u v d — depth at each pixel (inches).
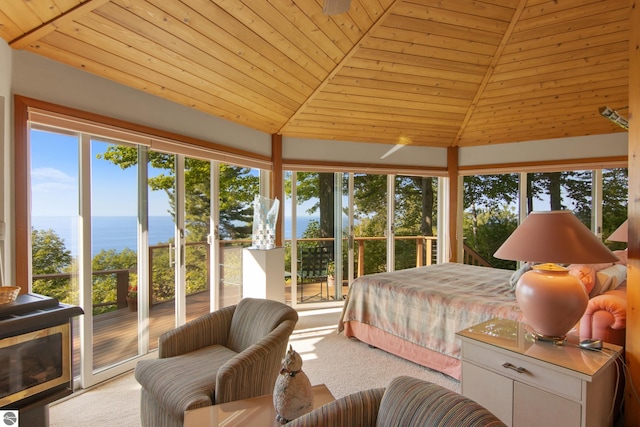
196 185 139.5
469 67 149.2
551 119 175.5
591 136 178.9
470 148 206.5
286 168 179.0
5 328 58.8
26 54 85.2
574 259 61.5
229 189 156.3
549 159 188.1
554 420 60.4
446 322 106.8
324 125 175.6
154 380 71.4
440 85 158.4
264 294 139.1
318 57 131.3
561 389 59.4
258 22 105.7
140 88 112.3
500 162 199.2
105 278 106.5
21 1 73.4
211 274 146.8
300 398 52.3
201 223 142.3
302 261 187.6
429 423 40.4
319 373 110.6
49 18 79.8
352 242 194.5
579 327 78.2
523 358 64.1
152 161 121.3
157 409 70.1
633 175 68.7
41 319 63.9
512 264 204.4
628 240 69.7
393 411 44.4
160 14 91.4
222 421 54.5
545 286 67.6
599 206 183.6
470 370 72.9
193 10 94.0
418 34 129.7
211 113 140.6
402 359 121.0
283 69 131.1
